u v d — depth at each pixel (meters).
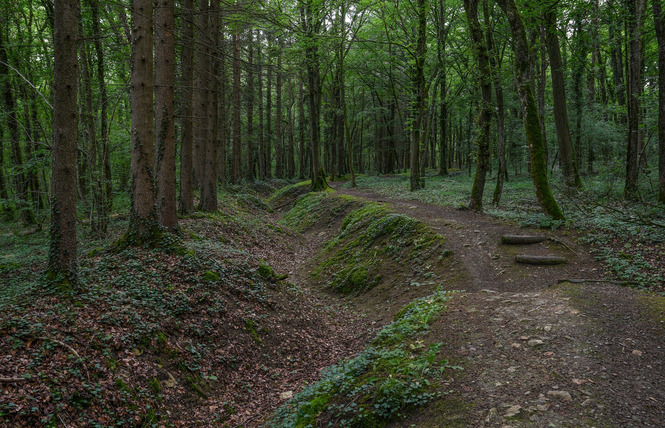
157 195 10.50
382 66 27.88
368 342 7.97
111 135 15.98
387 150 45.22
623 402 3.90
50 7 14.06
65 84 6.21
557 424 3.63
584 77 20.81
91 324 5.74
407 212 15.35
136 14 8.93
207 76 15.57
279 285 10.27
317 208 22.39
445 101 29.00
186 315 7.16
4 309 5.62
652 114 16.34
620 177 16.67
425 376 4.88
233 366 6.78
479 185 14.93
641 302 6.32
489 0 19.20
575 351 5.01
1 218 19.56
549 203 11.62
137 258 8.70
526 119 11.94
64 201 6.39
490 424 3.77
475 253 10.55
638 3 12.29
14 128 16.53
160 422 5.02
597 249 9.20
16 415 3.94
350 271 12.66
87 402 4.55
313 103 27.03
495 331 5.96
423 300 8.14
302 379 6.91
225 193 24.19
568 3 14.23
